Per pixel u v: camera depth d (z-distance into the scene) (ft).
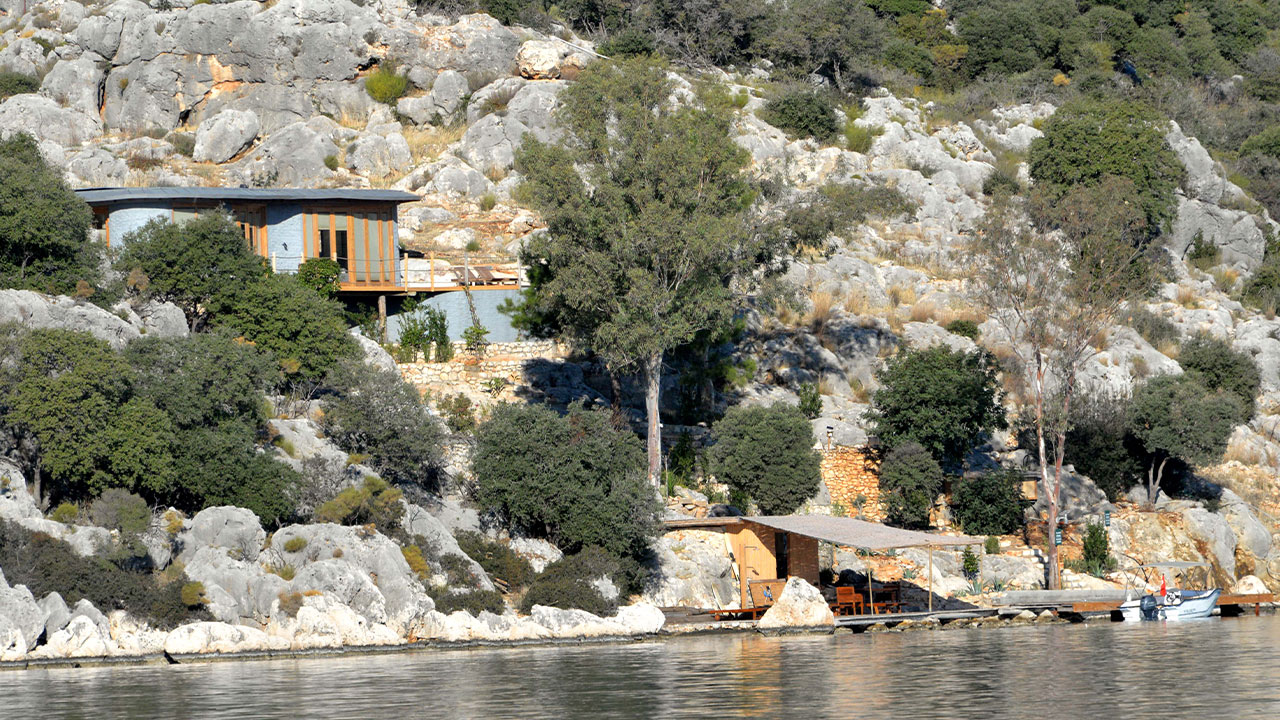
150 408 412.77
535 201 518.78
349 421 469.57
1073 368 540.11
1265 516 621.72
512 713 287.28
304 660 375.86
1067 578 529.86
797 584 457.68
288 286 520.83
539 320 565.53
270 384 473.26
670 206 521.24
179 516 408.87
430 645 402.52
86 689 317.83
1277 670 344.49
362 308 593.42
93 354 411.54
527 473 465.47
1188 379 625.82
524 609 434.30
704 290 525.34
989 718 279.49
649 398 526.98
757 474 526.57
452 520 467.11
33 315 438.81
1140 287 563.48
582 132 531.91
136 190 572.10
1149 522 571.28
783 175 600.39
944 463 573.74
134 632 374.84
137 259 512.22
